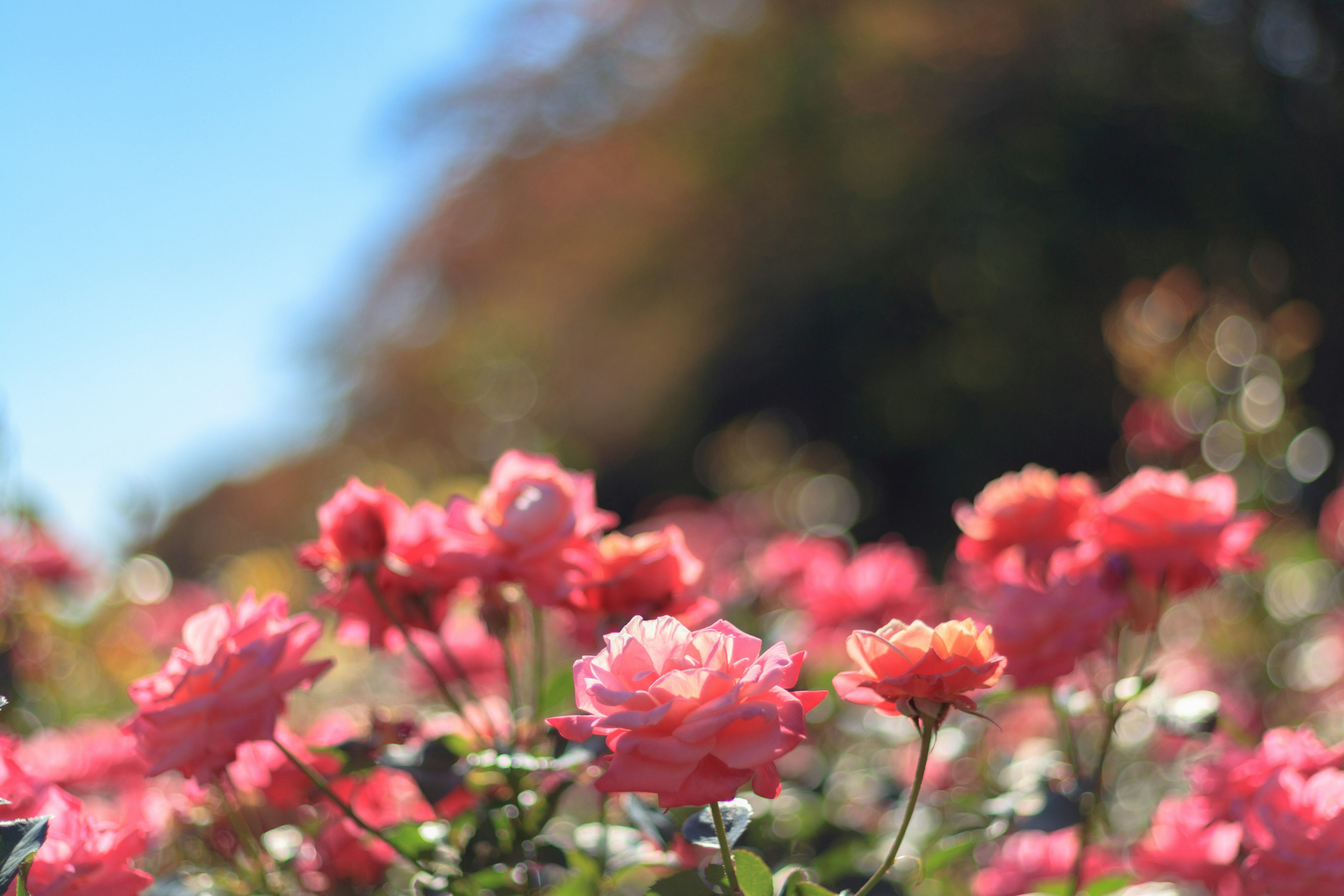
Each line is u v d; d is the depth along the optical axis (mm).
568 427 11508
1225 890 1400
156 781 1759
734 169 10523
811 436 10469
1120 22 8742
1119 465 6996
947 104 9195
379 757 1242
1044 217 8539
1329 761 1365
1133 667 2699
